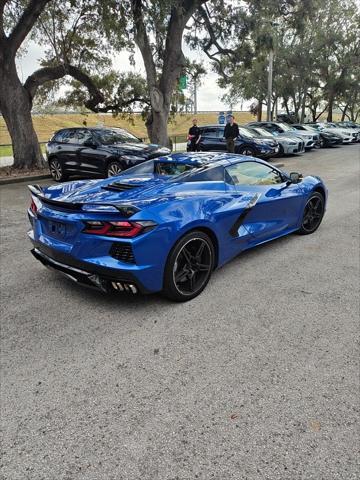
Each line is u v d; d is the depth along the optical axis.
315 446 2.05
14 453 2.05
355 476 1.88
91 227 3.27
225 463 1.96
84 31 15.07
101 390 2.53
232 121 13.41
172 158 4.63
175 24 14.73
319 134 22.34
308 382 2.56
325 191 5.91
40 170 13.40
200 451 2.04
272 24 17.09
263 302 3.69
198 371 2.70
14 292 3.98
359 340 3.04
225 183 4.30
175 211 3.49
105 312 3.55
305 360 2.80
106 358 2.87
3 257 5.03
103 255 3.28
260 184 4.77
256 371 2.68
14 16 13.13
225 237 4.07
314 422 2.22
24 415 2.32
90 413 2.33
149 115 17.17
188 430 2.18
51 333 3.21
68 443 2.11
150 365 2.78
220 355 2.88
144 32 13.53
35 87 14.20
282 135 18.20
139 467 1.95
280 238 5.65
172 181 4.04
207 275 3.90
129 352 2.94
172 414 2.30
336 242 5.42
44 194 3.89
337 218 6.72
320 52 31.77
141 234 3.21
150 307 3.63
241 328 3.24
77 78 16.05
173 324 3.33
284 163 15.16
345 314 3.44
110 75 17.94
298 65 31.67
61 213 3.48
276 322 3.33
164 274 3.46
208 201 3.85
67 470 1.94
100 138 10.84
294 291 3.91
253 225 4.55
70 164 11.27
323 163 15.03
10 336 3.18
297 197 5.23
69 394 2.49
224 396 2.44
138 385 2.56
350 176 11.54
